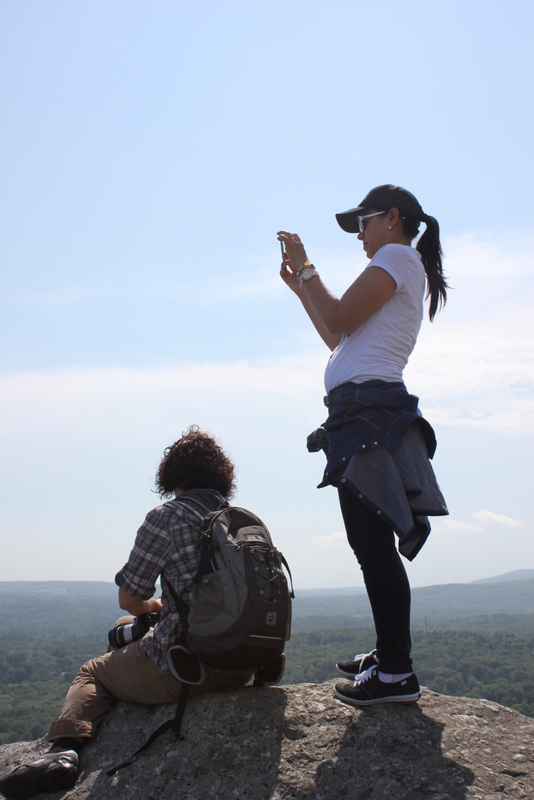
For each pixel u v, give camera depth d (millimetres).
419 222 2625
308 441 2582
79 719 2627
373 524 2311
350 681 2615
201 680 2465
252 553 2424
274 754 2314
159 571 2621
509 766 2164
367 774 2174
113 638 2842
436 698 2604
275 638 2400
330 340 3004
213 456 2873
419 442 2420
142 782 2318
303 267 2545
